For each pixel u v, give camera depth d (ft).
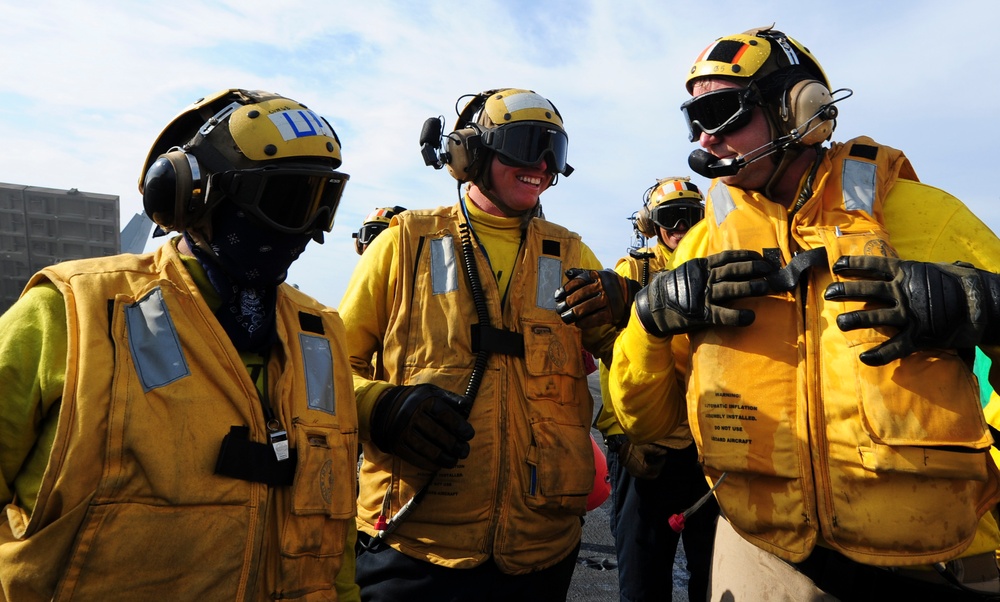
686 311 5.35
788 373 5.15
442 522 7.13
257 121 4.64
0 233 42.39
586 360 9.94
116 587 3.97
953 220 5.24
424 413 6.05
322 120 5.04
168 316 4.47
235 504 4.38
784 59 5.67
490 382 7.36
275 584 4.58
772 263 5.25
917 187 5.48
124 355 4.23
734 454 5.23
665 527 10.66
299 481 4.70
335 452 5.03
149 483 4.11
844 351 4.92
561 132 8.07
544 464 7.27
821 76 5.96
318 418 4.99
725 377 5.33
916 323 4.55
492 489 7.11
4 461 4.16
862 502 4.81
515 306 7.74
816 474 4.98
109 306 4.35
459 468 7.16
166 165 4.52
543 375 7.54
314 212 4.80
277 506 4.66
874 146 5.74
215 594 4.24
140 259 4.82
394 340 7.68
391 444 6.05
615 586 12.83
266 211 4.60
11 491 4.23
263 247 4.75
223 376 4.49
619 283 7.18
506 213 8.30
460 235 8.02
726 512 5.50
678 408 6.64
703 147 6.13
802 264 5.09
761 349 5.24
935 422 4.66
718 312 5.22
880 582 5.17
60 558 3.92
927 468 4.62
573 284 7.16
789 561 5.39
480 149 7.97
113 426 4.05
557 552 7.44
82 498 3.97
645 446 10.12
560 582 7.58
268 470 4.56
